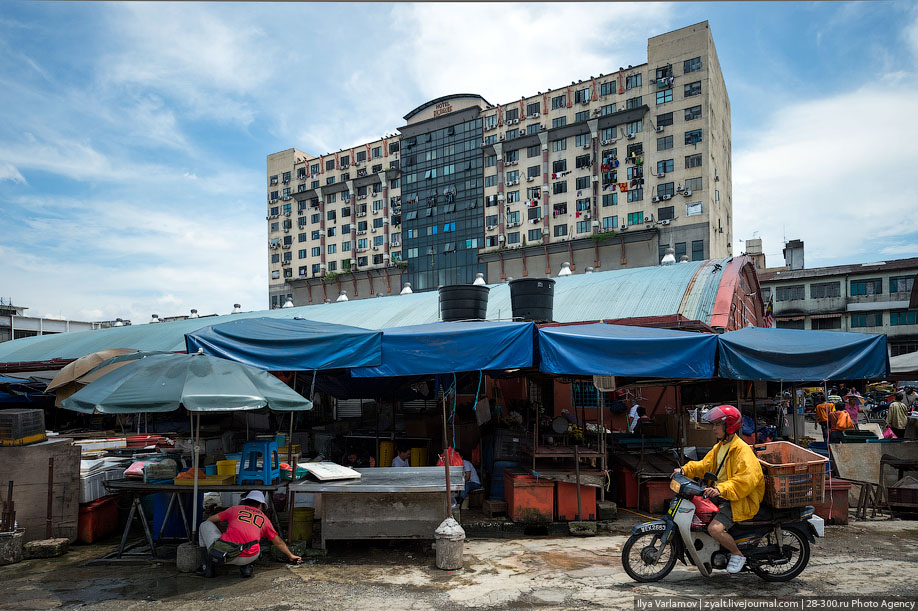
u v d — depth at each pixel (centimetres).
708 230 5422
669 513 600
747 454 560
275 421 1355
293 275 8425
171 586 621
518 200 6556
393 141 7731
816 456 597
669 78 5703
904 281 5394
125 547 770
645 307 1631
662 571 606
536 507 868
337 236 8038
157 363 665
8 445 789
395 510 743
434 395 1223
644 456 1028
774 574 590
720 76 6125
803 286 5850
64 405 648
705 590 572
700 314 1532
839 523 884
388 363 839
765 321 2961
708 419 589
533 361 834
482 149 6831
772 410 1458
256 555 652
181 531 768
